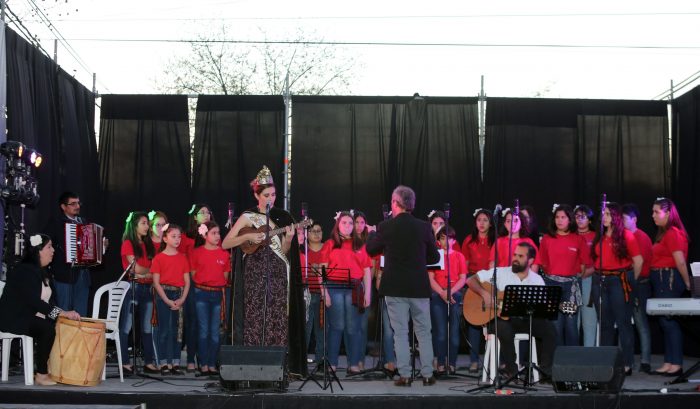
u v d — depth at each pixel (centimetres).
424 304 717
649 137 1083
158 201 1072
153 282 809
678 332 820
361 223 817
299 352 712
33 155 814
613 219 808
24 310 714
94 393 666
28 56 898
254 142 1072
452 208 1069
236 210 1064
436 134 1077
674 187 1073
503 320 732
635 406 657
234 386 666
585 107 1085
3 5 823
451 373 809
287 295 697
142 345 877
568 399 652
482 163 1078
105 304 1062
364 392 671
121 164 1075
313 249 846
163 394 655
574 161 1074
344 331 826
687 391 675
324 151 1072
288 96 1073
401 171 1071
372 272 894
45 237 748
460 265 827
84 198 1039
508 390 679
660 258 832
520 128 1077
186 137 1083
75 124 1018
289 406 650
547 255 808
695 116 1016
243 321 692
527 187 1071
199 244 845
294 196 1066
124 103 1080
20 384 724
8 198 794
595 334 823
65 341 711
